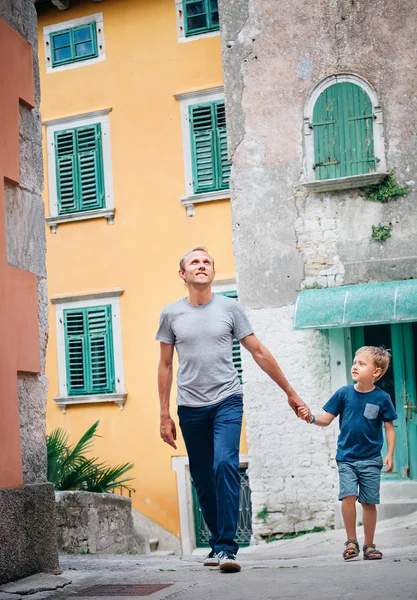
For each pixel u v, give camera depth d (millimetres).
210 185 15750
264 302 13789
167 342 5867
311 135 13711
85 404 16453
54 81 17047
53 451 12250
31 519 5586
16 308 5734
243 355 13805
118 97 16516
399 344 13195
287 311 13648
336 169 13539
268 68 13984
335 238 13500
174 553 15523
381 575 5074
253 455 13648
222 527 5590
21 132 6113
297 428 13477
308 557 7965
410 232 13180
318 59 13734
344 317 12695
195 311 5754
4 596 4926
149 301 16078
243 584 5062
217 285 15484
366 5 13531
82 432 16438
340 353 13359
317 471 13336
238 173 14055
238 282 13945
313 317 12875
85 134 16766
